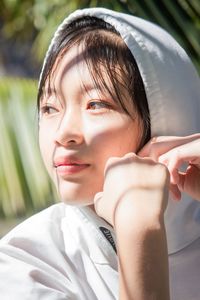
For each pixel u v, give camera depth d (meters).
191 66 0.88
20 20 2.92
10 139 1.75
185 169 0.86
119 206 0.72
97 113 0.80
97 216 0.84
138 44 0.82
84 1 2.01
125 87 0.81
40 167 1.76
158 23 1.78
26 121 1.77
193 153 0.79
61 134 0.79
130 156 0.76
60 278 0.82
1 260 0.80
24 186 1.76
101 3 1.84
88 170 0.79
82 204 0.79
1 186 1.76
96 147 0.79
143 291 0.68
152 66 0.82
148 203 0.72
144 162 0.75
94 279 0.83
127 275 0.69
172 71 0.84
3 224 2.90
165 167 0.75
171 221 0.85
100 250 0.84
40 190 1.76
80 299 0.81
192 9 1.77
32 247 0.83
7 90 1.78
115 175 0.75
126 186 0.73
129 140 0.81
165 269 0.69
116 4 1.81
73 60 0.82
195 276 0.86
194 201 0.87
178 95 0.84
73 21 0.86
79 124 0.79
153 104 0.82
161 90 0.82
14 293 0.78
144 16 1.79
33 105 1.78
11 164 1.75
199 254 0.87
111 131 0.79
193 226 0.87
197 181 0.83
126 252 0.69
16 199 1.76
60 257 0.83
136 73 0.81
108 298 0.82
